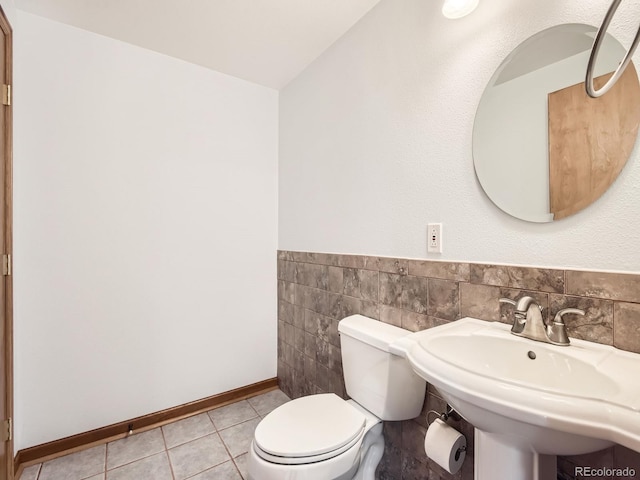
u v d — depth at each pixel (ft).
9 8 4.59
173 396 6.42
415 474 4.20
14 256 4.92
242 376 7.29
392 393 3.94
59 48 5.31
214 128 6.86
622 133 2.61
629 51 2.03
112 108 5.76
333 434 3.64
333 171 5.88
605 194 2.70
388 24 4.73
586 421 1.76
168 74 6.31
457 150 3.82
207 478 4.81
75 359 5.47
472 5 3.53
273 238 7.71
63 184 5.36
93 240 5.62
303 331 6.74
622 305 2.57
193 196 6.61
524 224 3.22
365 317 5.02
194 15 5.15
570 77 2.91
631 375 2.15
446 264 3.91
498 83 3.43
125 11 5.05
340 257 5.65
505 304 3.33
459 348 3.07
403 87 4.50
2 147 4.42
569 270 2.87
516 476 2.42
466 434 3.63
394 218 4.64
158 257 6.24
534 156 3.14
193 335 6.64
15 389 4.89
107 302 5.75
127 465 5.06
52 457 5.19
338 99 5.75
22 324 5.04
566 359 2.54
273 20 5.26
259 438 3.57
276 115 7.75
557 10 2.99
